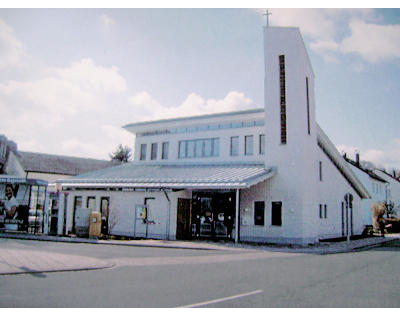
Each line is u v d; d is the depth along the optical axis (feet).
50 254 42.06
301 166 69.97
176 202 73.56
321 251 57.31
